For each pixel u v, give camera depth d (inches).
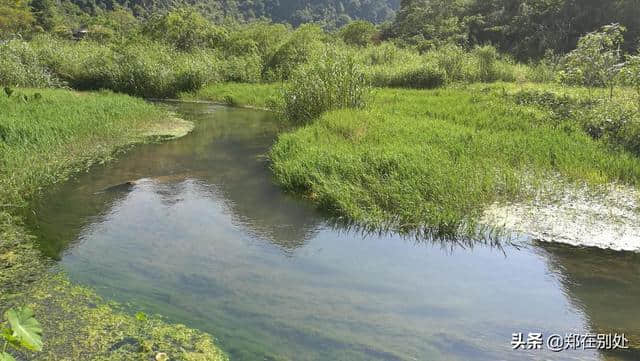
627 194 278.7
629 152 337.7
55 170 339.9
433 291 193.2
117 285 195.6
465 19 1470.2
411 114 498.0
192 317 174.1
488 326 171.5
